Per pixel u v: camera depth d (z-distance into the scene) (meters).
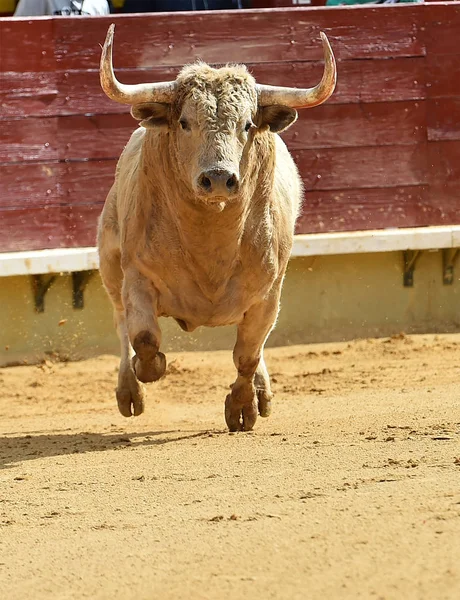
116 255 18.53
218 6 32.88
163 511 11.59
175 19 28.00
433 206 29.77
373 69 29.14
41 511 12.11
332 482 12.14
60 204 27.75
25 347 27.33
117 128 27.91
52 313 27.47
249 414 17.70
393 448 14.05
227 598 8.48
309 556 9.22
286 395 22.81
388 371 25.06
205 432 17.77
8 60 27.27
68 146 27.70
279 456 14.23
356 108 29.11
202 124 14.48
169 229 15.77
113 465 14.55
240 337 17.31
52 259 26.73
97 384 25.17
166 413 21.39
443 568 8.67
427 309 29.78
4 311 27.17
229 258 15.94
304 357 27.33
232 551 9.62
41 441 17.45
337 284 29.09
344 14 28.89
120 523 11.24
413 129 29.48
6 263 26.48
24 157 27.47
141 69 27.95
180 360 27.20
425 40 29.41
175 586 8.90
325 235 28.64
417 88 29.45
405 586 8.37
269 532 10.07
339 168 29.12
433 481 11.68
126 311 16.14
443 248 29.31
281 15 28.50
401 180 29.50
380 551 9.18
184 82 14.91
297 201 18.75
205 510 11.39
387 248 28.64
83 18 27.61
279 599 8.34
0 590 9.34
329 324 29.09
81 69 27.67
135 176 16.44
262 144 15.62
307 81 28.81
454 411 17.62
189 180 14.66
